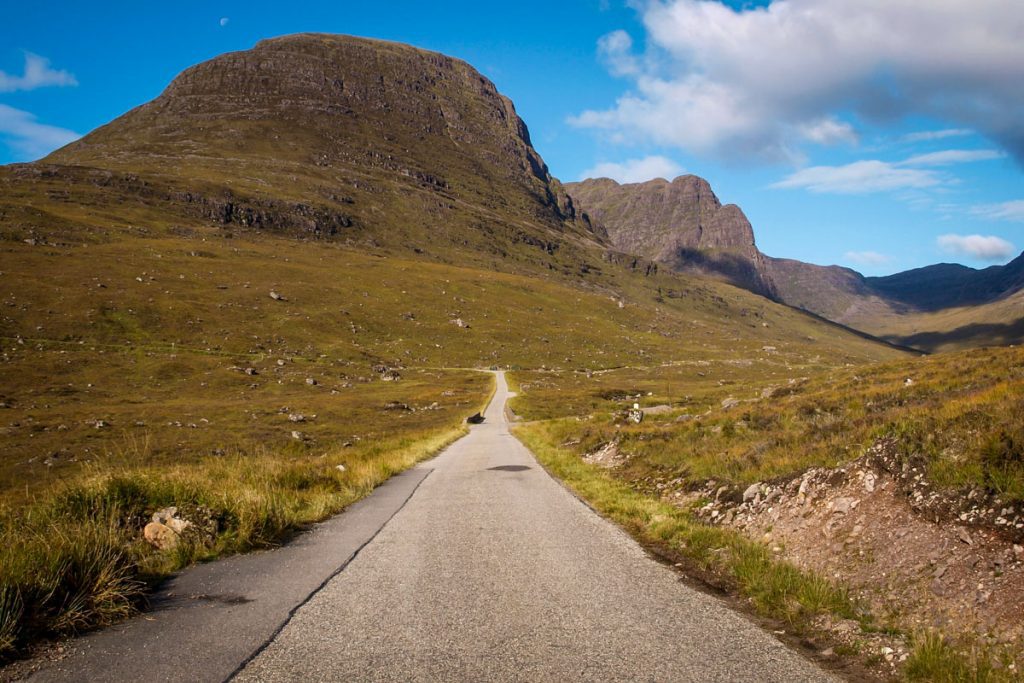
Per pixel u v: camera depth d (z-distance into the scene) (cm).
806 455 963
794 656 438
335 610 539
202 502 862
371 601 564
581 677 393
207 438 4766
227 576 661
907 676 405
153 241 16950
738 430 1578
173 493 876
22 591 493
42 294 11094
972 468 591
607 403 7888
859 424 1008
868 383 2273
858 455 823
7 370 8238
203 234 19375
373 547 798
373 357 12525
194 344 10962
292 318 13475
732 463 1140
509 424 5309
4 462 3753
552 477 1525
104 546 628
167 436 4875
